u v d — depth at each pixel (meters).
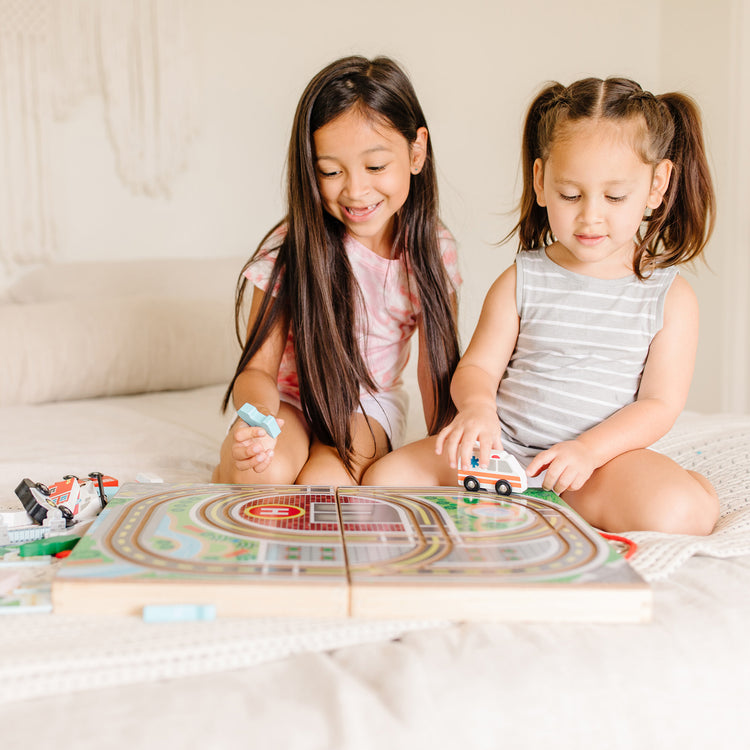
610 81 0.90
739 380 2.20
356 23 2.25
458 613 0.56
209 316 1.77
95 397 1.65
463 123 2.36
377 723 0.46
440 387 1.10
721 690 0.53
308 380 1.03
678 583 0.64
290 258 1.04
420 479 0.95
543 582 0.57
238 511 0.72
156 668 0.50
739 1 2.14
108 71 2.06
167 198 2.16
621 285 0.95
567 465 0.82
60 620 0.55
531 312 0.99
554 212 0.90
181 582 0.56
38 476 1.04
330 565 0.59
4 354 1.53
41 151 2.03
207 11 2.13
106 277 1.90
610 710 0.50
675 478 0.83
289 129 2.23
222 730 0.45
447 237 1.14
